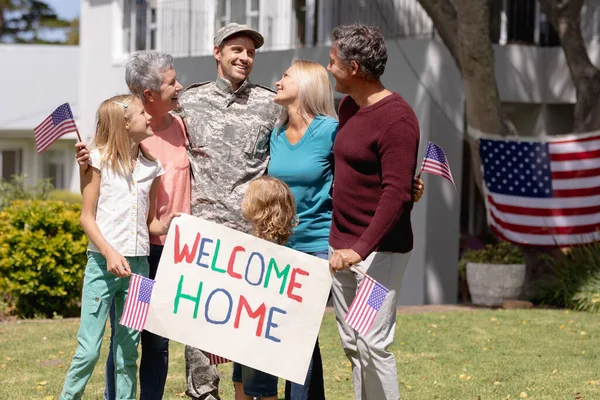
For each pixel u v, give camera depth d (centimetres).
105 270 525
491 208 1223
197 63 1648
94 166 522
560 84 1537
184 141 586
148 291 498
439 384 721
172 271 511
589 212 1205
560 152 1208
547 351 865
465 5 1158
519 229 1216
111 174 525
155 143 573
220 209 581
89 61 2119
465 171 1752
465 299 1423
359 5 1494
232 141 584
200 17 1734
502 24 1535
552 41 1556
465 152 1752
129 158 529
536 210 1214
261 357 505
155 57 561
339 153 507
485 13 1162
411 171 484
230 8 1695
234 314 507
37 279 1088
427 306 1255
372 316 471
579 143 1205
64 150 2566
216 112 591
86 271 531
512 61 1505
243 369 532
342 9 1521
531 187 1214
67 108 528
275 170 566
